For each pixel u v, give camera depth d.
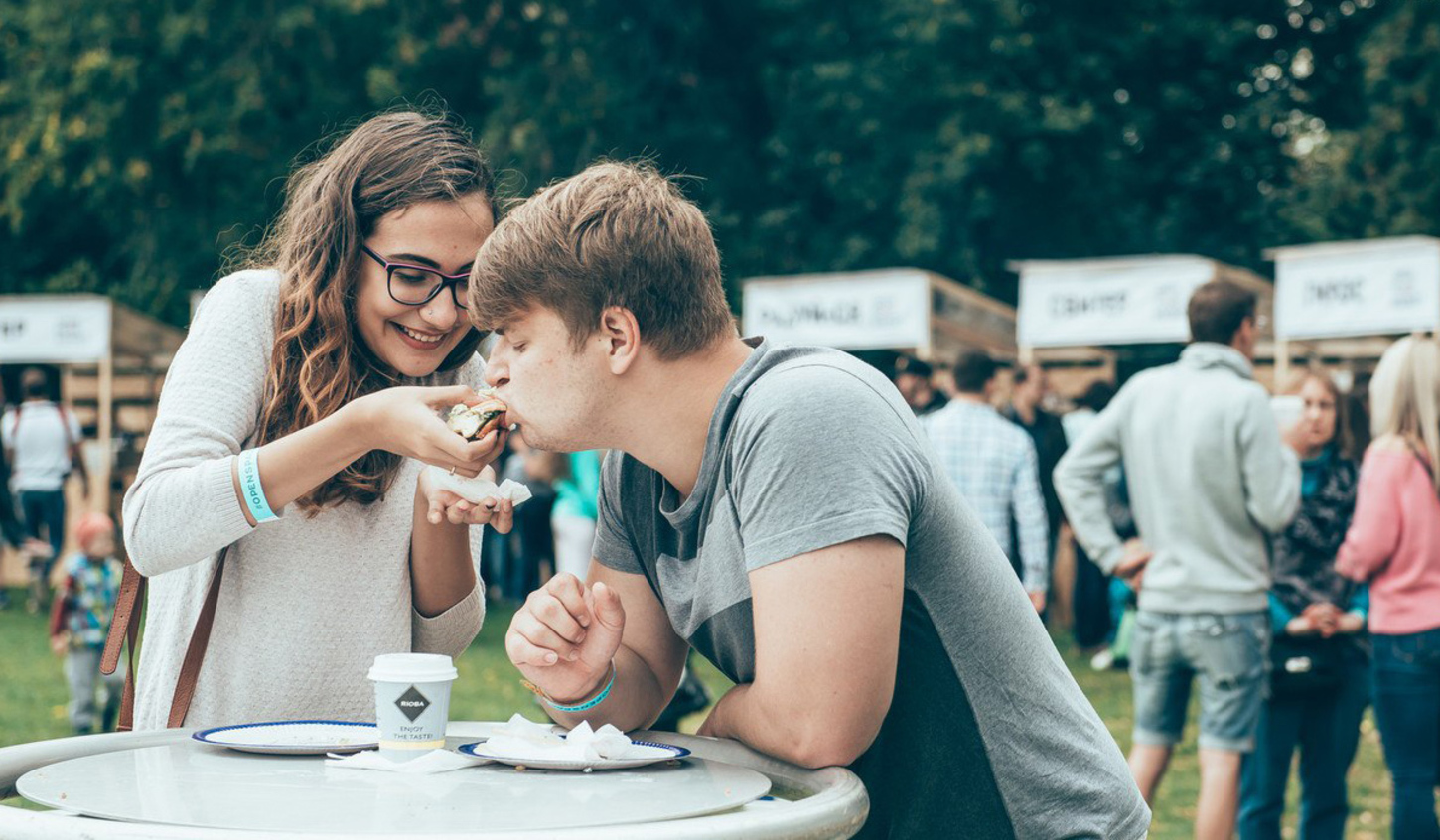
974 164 19.48
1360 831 6.16
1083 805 2.03
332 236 2.29
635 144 19.25
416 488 2.37
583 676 2.12
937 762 2.01
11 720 8.26
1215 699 4.86
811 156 20.38
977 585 1.99
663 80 20.45
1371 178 20.84
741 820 1.55
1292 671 4.99
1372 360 13.43
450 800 1.65
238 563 2.32
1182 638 4.90
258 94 18.00
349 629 2.33
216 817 1.54
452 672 1.90
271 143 18.58
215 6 18.11
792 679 1.83
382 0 18.12
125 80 17.91
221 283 2.36
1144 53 21.23
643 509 2.19
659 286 1.93
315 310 2.29
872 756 2.04
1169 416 4.96
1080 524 5.14
